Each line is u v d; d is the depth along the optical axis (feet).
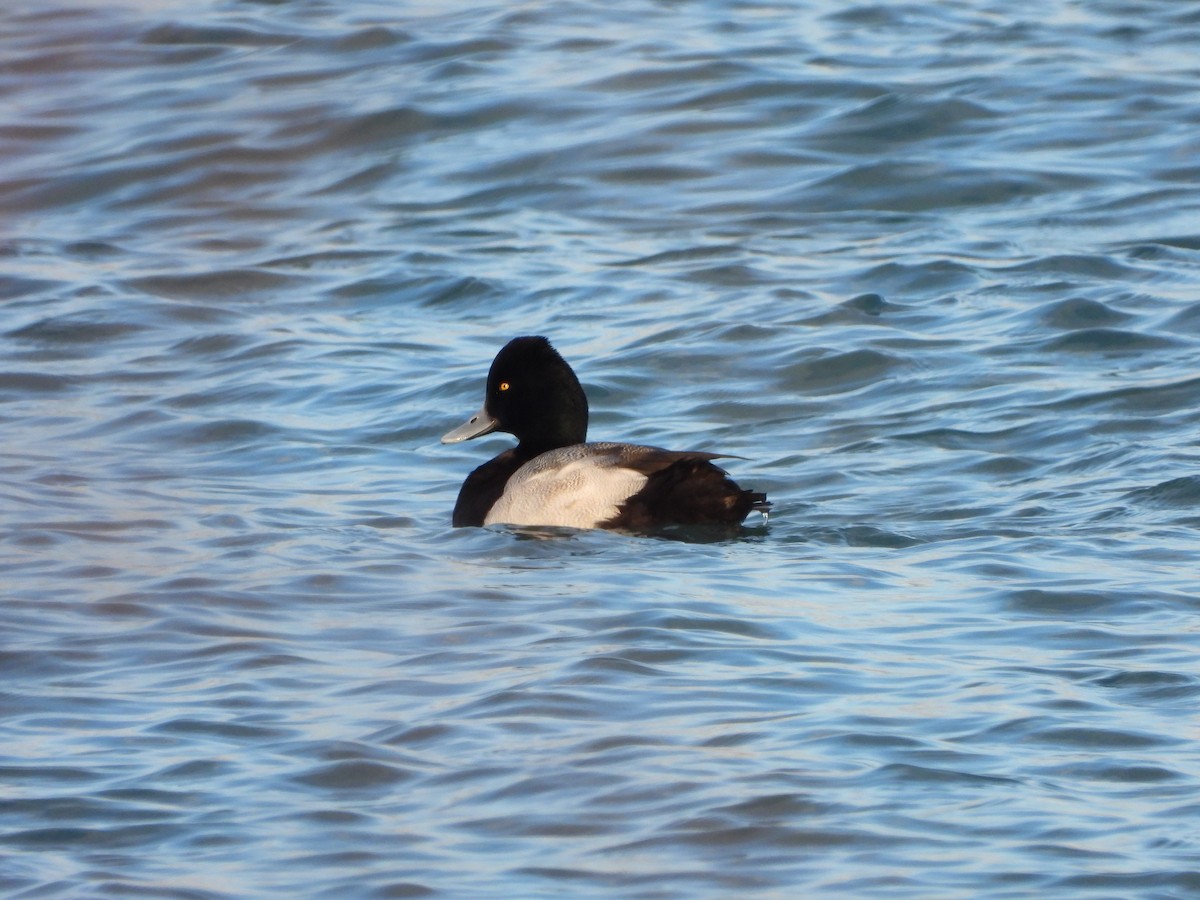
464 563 39.91
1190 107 79.66
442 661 32.73
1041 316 58.54
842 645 32.94
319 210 74.08
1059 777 26.48
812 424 51.19
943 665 31.65
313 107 82.53
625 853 24.41
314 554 40.73
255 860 24.47
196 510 45.09
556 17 93.50
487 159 77.36
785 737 28.19
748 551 40.24
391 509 45.70
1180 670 31.04
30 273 68.80
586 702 30.04
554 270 66.54
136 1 94.68
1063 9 95.35
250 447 51.62
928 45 89.10
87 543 41.81
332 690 31.24
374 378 57.31
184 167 77.92
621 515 42.57
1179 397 50.19
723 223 70.54
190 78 86.28
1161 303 59.11
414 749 28.27
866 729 28.43
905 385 53.57
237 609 36.42
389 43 89.51
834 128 78.64
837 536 41.22
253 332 62.23
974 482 45.09
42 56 88.28
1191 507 41.63
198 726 29.50
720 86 83.20
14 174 77.97
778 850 24.30
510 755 27.81
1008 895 22.86
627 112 80.89
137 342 62.08
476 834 25.11
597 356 57.88
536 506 43.14
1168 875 23.27
